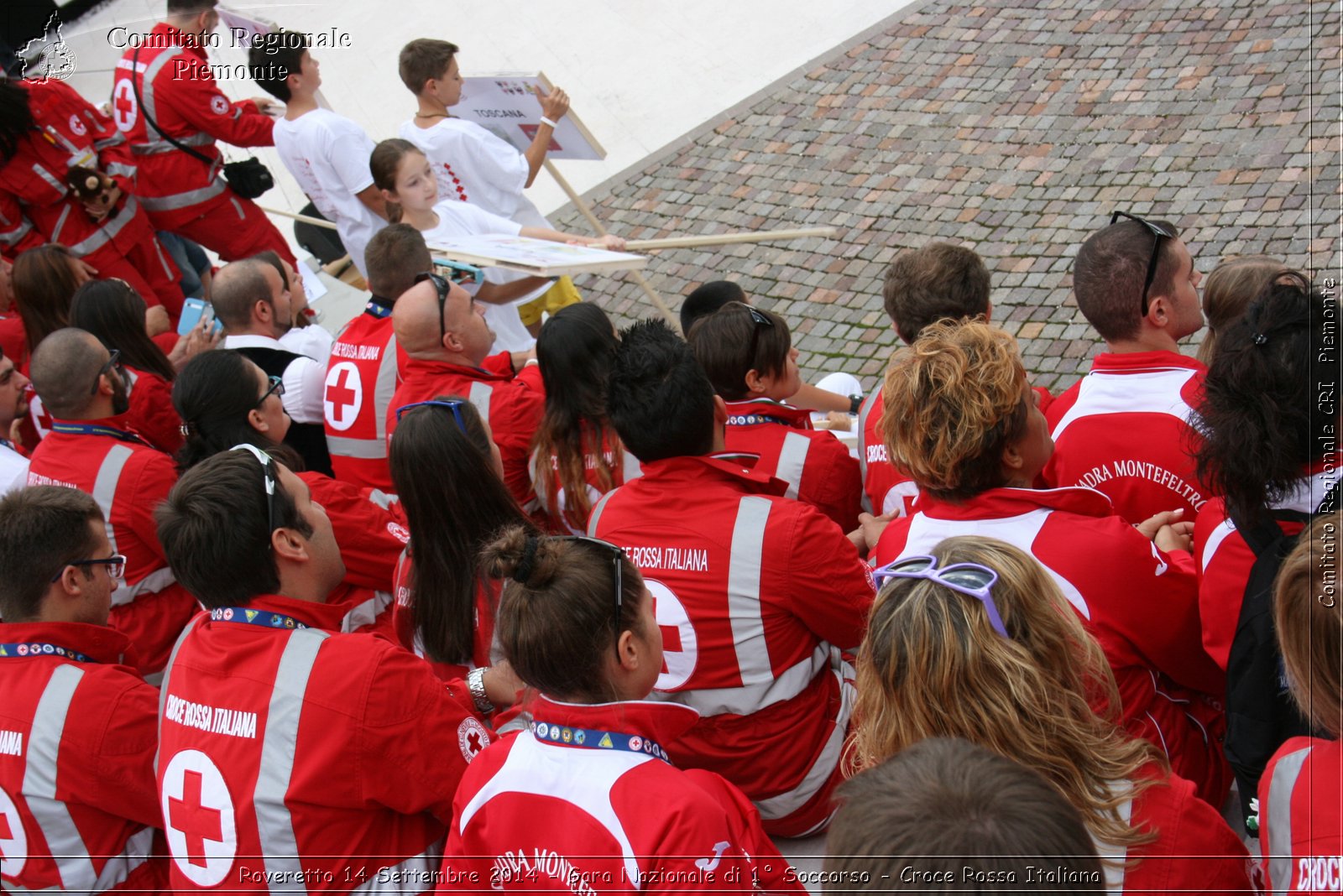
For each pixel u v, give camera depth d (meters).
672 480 2.87
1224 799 2.77
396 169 5.77
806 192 8.20
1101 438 3.10
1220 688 2.66
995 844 1.38
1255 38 7.80
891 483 3.47
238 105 7.00
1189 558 2.69
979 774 1.46
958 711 1.86
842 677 3.14
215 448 3.61
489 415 4.00
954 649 1.86
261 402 3.68
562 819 2.03
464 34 11.26
